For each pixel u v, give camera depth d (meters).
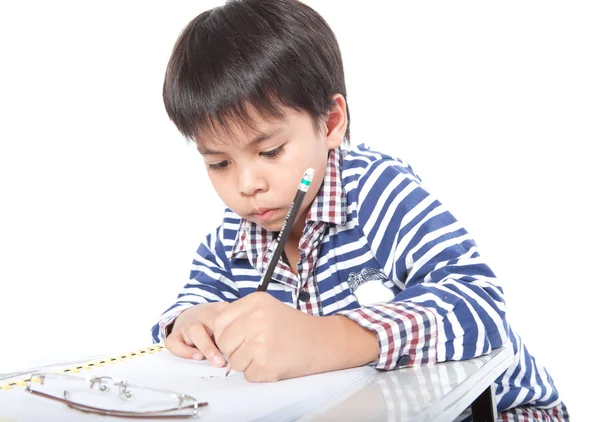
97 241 2.09
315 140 0.90
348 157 1.03
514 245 1.81
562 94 1.80
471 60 1.85
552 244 1.80
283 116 0.86
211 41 0.88
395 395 0.61
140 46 2.09
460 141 1.86
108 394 0.60
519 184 1.82
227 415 0.55
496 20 1.84
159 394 0.59
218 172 0.90
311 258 1.02
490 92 1.84
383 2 1.89
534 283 1.79
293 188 0.88
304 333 0.69
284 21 0.90
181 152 2.08
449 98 1.86
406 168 1.04
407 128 1.89
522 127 1.82
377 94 1.90
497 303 0.82
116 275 2.08
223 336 0.69
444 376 0.68
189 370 0.74
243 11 0.91
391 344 0.72
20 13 2.11
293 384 0.65
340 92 0.98
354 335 0.72
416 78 1.88
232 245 1.10
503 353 0.80
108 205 2.09
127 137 2.09
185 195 2.08
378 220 0.96
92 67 2.10
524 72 1.82
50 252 2.08
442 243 0.89
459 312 0.77
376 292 1.66
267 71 0.85
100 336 2.06
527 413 1.05
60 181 2.09
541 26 1.81
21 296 2.05
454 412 0.61
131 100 2.09
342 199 0.99
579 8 1.79
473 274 0.87
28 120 2.10
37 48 2.11
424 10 1.88
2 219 2.06
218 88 0.85
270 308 0.70
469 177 1.85
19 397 0.60
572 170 1.79
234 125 0.85
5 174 2.08
